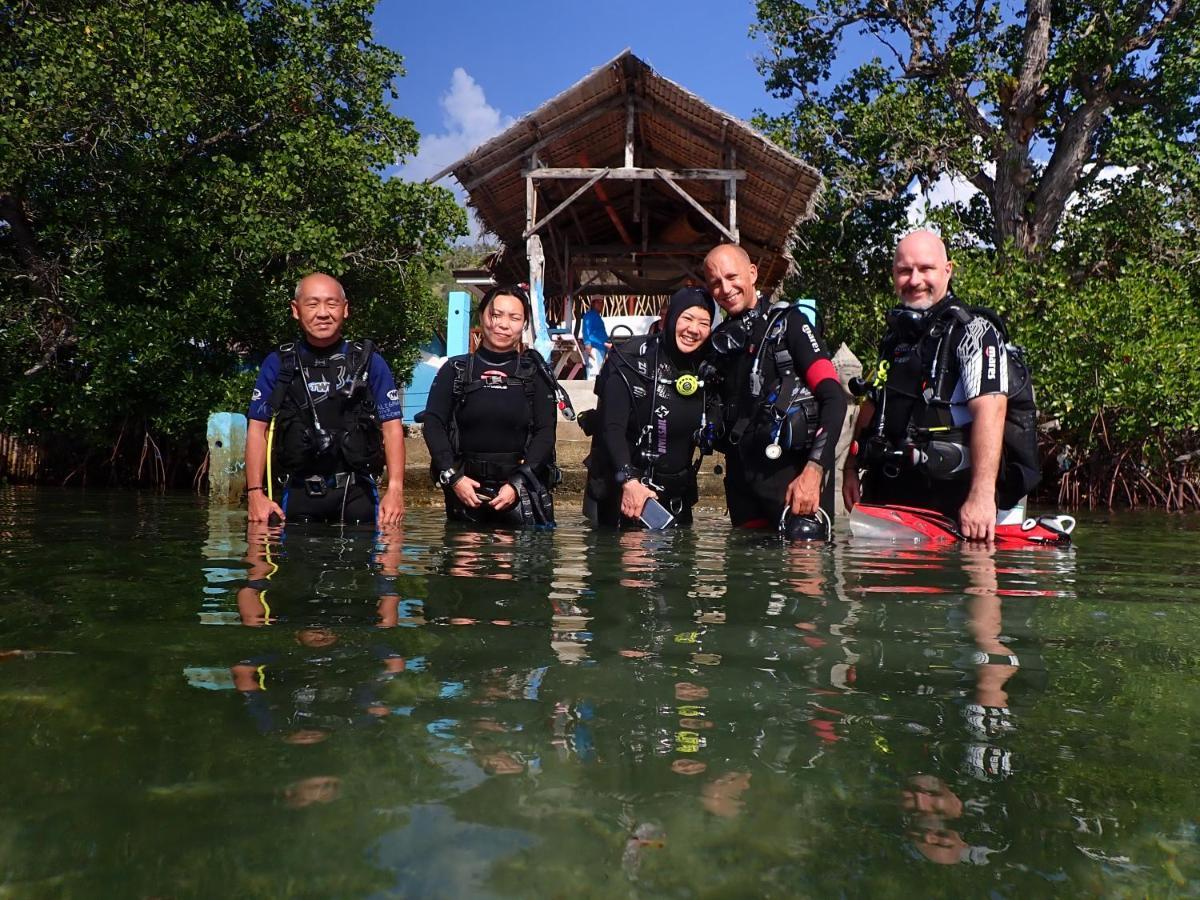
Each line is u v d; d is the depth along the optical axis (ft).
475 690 3.74
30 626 4.99
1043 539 11.90
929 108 51.75
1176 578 8.02
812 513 11.96
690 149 40.24
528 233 37.96
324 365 13.84
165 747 2.97
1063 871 2.21
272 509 13.52
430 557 8.71
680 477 13.98
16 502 21.21
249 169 34.96
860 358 48.44
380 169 39.34
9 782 2.65
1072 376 34.86
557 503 22.54
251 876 2.08
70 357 38.75
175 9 34.53
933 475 12.10
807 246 51.67
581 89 36.27
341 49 40.29
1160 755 3.07
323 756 2.90
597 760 2.92
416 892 2.01
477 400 14.03
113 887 2.03
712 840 2.33
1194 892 2.10
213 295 34.35
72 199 34.37
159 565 7.85
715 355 13.38
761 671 4.18
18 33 32.91
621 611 5.70
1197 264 42.96
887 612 5.83
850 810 2.55
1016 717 3.51
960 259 41.37
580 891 2.03
